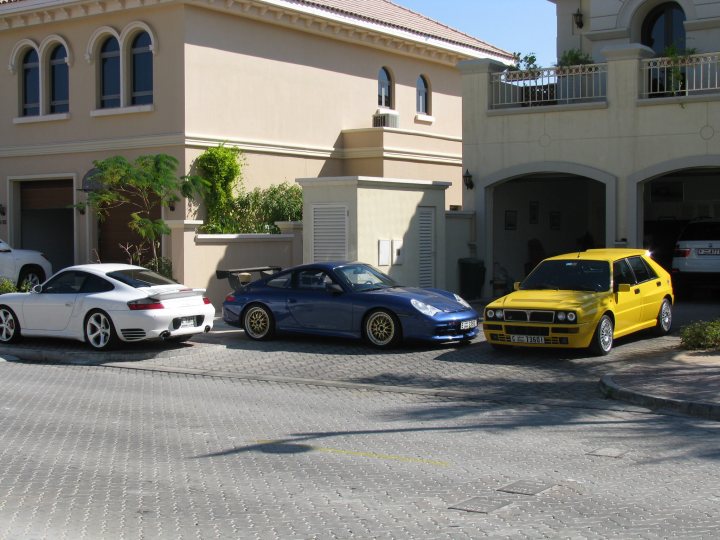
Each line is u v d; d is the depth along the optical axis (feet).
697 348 47.47
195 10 74.74
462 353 48.49
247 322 54.34
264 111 81.25
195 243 65.62
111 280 50.72
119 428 31.68
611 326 46.80
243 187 78.95
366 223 62.59
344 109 90.17
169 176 70.44
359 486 24.00
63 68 82.28
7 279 70.74
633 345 49.65
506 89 73.87
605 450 28.09
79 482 24.68
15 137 84.64
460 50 101.45
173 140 74.43
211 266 66.74
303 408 35.60
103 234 80.38
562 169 70.23
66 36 81.05
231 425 32.19
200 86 75.36
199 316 51.26
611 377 39.75
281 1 79.71
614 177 68.08
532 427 31.81
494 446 28.73
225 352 50.55
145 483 24.54
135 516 21.59
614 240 68.18
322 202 63.31
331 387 40.73
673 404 34.47
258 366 46.21
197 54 75.05
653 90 71.00
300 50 84.84
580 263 49.26
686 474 25.03
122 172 67.77
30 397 38.01
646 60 67.41
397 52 95.50
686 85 65.72
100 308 49.57
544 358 46.26
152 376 43.93
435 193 68.74
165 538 19.99
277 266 71.10
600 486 23.80
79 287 51.37
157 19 75.46
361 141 88.79
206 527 20.71
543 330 45.03
